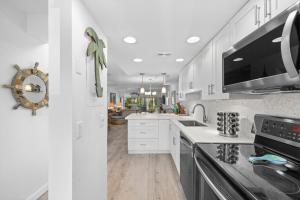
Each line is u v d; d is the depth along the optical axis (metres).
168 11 1.52
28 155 2.12
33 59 2.20
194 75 3.10
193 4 1.42
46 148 2.45
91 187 1.52
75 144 1.18
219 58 1.92
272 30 0.92
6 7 1.80
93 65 1.58
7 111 1.84
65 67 1.12
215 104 2.74
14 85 1.90
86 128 1.40
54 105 1.12
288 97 1.29
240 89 1.23
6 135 1.83
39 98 2.27
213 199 1.10
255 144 1.47
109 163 3.37
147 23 1.75
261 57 1.01
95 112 1.62
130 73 5.09
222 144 1.49
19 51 1.98
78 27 1.26
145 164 3.31
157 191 2.32
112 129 7.09
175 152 3.11
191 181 1.73
